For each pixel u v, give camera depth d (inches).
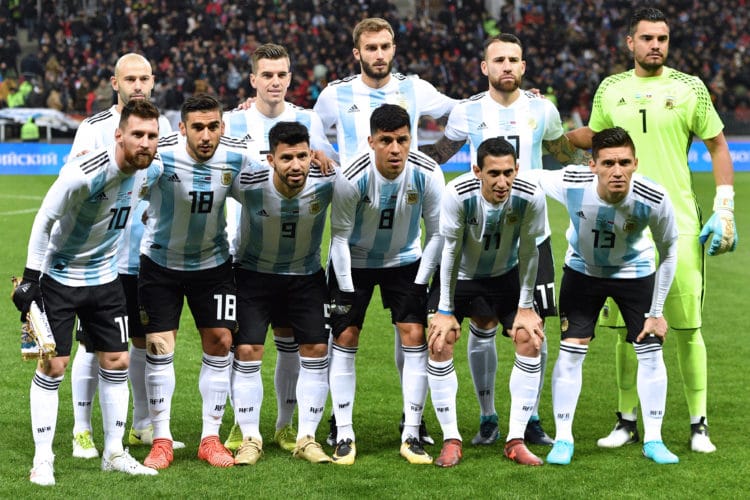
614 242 263.4
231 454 266.1
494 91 300.8
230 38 1291.8
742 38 1406.3
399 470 257.9
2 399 324.8
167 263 263.9
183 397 335.6
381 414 319.3
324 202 261.7
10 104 1130.7
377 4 1353.3
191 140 249.6
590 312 273.3
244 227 267.1
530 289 265.9
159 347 264.2
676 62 1321.4
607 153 250.1
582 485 244.8
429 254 264.5
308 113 303.9
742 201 873.5
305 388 269.9
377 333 436.5
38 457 248.4
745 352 405.4
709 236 286.7
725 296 515.2
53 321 247.4
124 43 1261.1
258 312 269.3
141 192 251.1
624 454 274.5
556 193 266.1
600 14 1418.6
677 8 1432.1
